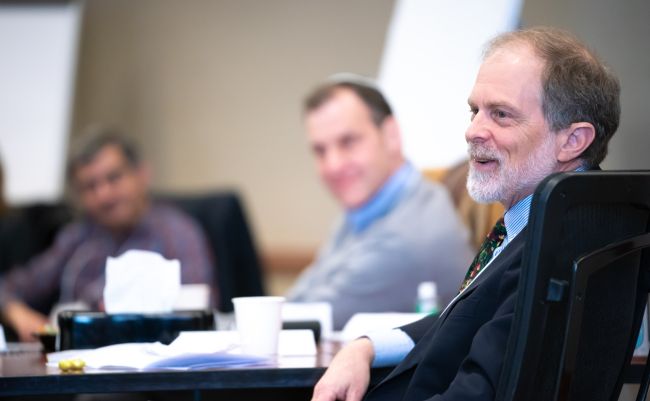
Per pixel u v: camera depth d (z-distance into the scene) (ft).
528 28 10.28
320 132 20.48
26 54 37.42
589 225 8.27
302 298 20.11
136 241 24.44
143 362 9.55
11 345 14.65
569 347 8.00
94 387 9.09
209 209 24.79
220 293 24.13
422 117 25.64
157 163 37.17
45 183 36.60
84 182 24.48
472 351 8.55
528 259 7.96
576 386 8.64
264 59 36.01
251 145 36.19
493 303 9.18
